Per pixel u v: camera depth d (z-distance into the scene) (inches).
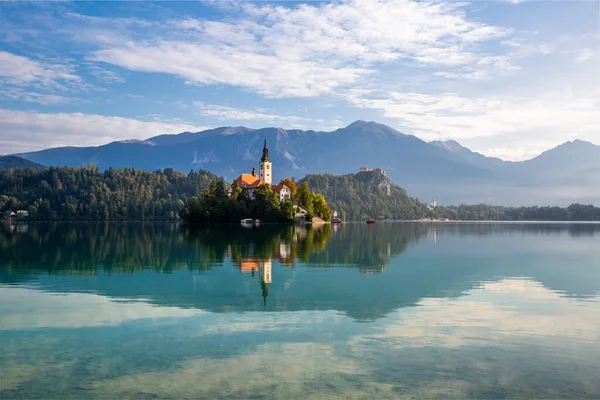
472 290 1373.0
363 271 1796.3
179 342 849.5
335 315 1054.4
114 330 931.3
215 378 681.0
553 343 845.2
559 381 676.1
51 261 2142.0
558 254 2551.7
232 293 1321.4
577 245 3309.5
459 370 714.2
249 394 628.4
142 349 810.2
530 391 643.5
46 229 6673.2
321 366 727.7
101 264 2027.6
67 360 756.6
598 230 6727.4
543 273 1744.6
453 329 936.3
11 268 1881.2
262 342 848.9
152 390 642.8
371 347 818.8
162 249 2810.0
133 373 700.7
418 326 959.0
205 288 1406.3
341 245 3164.4
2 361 752.3
